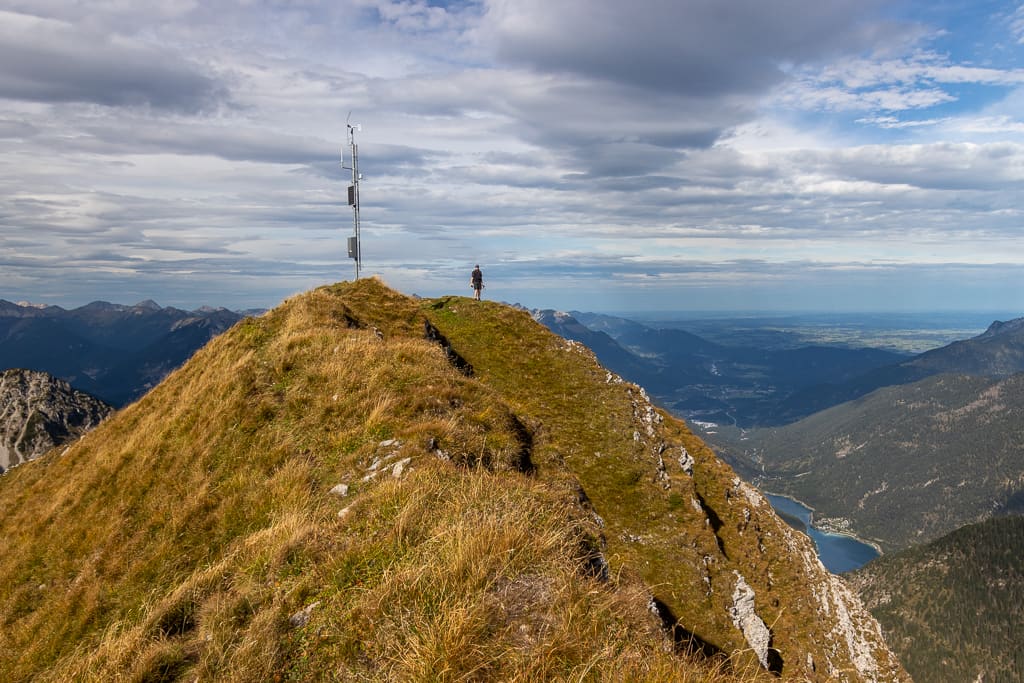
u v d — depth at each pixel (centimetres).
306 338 2245
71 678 914
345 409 1695
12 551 1677
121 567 1388
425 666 639
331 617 793
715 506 3175
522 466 1546
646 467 2997
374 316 3388
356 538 980
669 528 2680
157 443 1848
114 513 1602
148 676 786
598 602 799
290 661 748
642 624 837
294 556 980
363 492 1245
